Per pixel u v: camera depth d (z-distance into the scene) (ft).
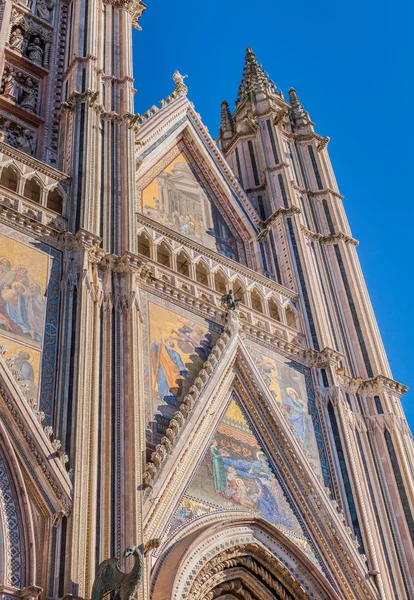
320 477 89.81
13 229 80.02
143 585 63.72
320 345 104.22
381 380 104.58
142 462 73.41
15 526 60.80
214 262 103.14
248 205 123.03
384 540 89.97
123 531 65.72
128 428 72.49
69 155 94.02
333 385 99.91
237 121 146.51
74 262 81.76
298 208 121.39
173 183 114.62
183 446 77.15
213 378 85.81
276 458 87.25
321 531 84.38
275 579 79.05
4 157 85.81
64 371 72.95
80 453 67.10
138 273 86.99
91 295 79.92
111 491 67.46
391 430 100.17
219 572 75.56
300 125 143.54
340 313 114.11
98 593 57.98
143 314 86.84
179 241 100.78
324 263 119.85
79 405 70.13
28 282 77.61
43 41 110.63
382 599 82.64
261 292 105.81
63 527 62.39
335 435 95.61
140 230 96.32
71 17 115.14
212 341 92.58
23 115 99.19
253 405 89.25
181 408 80.74
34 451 64.69
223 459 82.17
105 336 78.28
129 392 75.05
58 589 58.90
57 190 88.63
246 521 78.48
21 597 57.41
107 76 106.22
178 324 90.27
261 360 96.53
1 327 72.49
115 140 98.94
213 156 123.65
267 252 118.11
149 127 115.65
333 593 80.18
